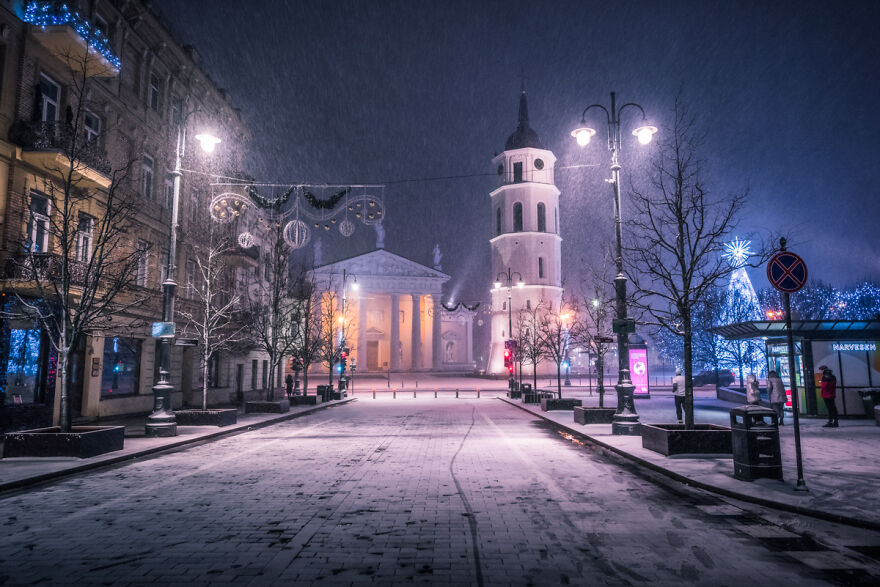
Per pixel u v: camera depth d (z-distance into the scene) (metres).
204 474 10.10
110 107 20.52
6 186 15.64
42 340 16.59
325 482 9.34
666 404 29.19
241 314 29.73
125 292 20.44
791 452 11.66
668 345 63.78
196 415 17.50
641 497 8.15
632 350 34.59
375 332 86.56
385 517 7.04
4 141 15.48
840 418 18.81
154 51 23.42
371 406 30.20
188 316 23.09
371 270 83.38
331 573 5.06
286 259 26.84
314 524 6.72
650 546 5.86
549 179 71.88
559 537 6.19
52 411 16.67
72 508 7.55
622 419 15.35
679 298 12.12
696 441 11.18
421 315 88.88
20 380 15.79
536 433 16.86
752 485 8.45
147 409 22.92
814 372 19.12
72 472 10.19
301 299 31.62
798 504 7.26
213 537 6.19
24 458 10.99
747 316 38.50
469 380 66.94
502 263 71.19
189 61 25.86
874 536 6.19
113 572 5.09
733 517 7.02
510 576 4.99
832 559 5.43
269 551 5.70
